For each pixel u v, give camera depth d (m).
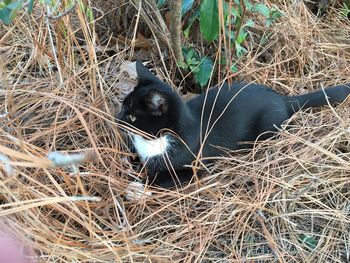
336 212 0.50
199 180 0.53
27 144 0.46
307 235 0.49
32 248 0.41
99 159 0.50
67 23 0.58
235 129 0.56
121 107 0.57
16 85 0.57
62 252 0.42
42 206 0.45
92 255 0.43
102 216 0.49
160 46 0.67
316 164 0.53
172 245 0.47
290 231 0.49
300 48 0.69
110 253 0.44
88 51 0.60
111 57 0.62
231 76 0.61
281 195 0.51
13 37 0.64
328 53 0.71
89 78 0.59
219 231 0.49
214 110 0.57
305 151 0.55
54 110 0.56
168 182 0.54
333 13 0.78
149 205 0.51
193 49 0.66
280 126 0.58
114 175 0.52
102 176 0.49
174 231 0.49
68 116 0.56
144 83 0.54
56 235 0.44
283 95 0.63
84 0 0.60
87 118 0.56
